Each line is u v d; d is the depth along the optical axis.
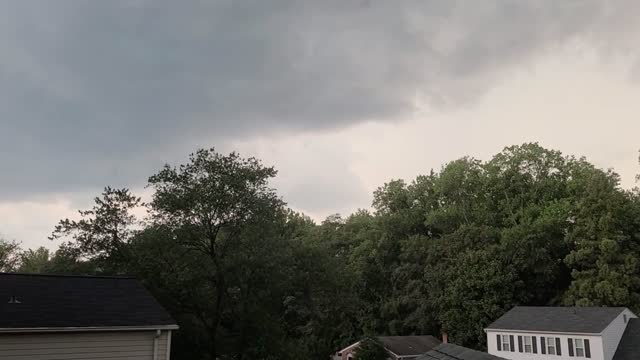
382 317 64.06
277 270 28.66
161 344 18.53
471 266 53.19
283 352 29.61
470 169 70.00
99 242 27.45
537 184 64.12
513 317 45.72
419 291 59.81
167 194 27.75
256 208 28.38
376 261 67.56
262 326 28.88
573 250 51.47
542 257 52.25
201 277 27.67
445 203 71.31
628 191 52.88
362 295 66.06
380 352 51.19
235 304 29.16
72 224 27.36
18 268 47.69
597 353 37.88
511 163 66.56
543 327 41.91
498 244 55.75
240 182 27.92
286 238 31.38
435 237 70.19
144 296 19.94
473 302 51.75
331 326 65.44
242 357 28.89
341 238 77.19
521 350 43.31
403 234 70.31
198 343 28.34
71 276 20.20
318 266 32.69
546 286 53.88
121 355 17.70
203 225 28.03
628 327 39.34
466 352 15.32
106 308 18.45
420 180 74.19
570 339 39.81
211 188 27.72
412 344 54.16
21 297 17.89
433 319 57.62
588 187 50.81
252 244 27.92
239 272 27.88
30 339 16.38
